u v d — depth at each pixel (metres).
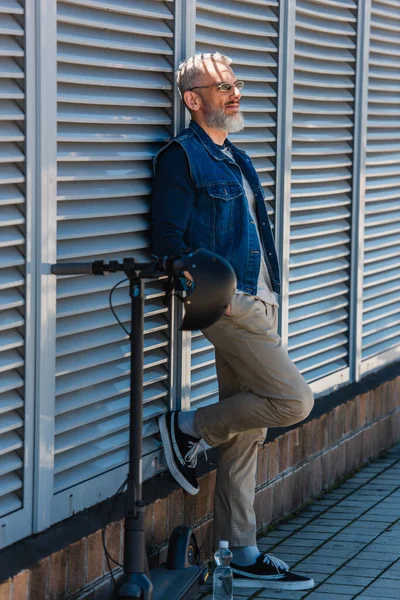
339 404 6.46
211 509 5.11
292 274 6.04
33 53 3.85
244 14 5.31
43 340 3.99
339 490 6.32
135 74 4.54
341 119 6.54
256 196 4.92
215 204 4.54
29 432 3.98
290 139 5.84
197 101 4.62
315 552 5.19
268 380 4.60
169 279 3.69
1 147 3.78
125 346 4.58
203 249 3.67
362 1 6.64
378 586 4.71
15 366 3.88
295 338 6.18
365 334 7.13
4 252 3.82
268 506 5.56
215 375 5.33
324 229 6.38
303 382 4.64
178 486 4.81
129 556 3.73
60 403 4.19
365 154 6.82
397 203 7.46
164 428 4.83
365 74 6.73
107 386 4.49
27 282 3.90
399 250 7.59
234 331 4.58
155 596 4.10
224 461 4.89
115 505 4.31
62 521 4.22
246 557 4.83
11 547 3.93
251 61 5.43
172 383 4.97
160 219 4.48
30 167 3.87
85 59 4.18
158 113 4.73
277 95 5.69
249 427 4.71
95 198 4.29
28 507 4.02
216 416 4.73
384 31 7.07
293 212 6.06
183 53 4.82
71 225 4.20
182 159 4.51
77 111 4.18
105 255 4.41
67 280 4.18
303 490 5.97
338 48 6.44
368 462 6.96
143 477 4.82
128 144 4.52
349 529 5.55
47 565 3.86
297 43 5.93
